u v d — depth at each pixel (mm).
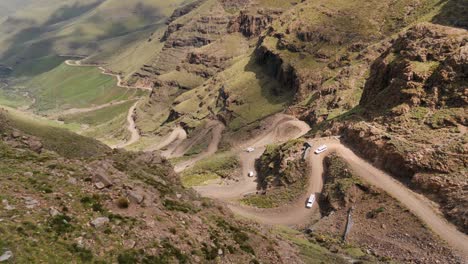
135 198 31922
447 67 79188
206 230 33188
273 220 76750
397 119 82438
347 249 55688
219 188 114688
